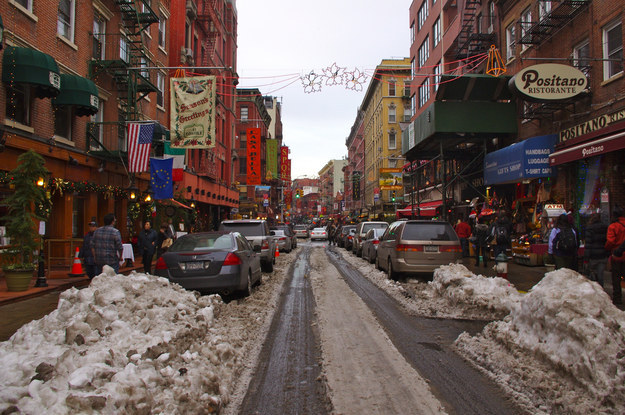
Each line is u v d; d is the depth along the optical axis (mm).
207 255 8656
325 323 7234
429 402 4070
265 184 64125
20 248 10141
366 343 6043
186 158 28812
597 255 8664
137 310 5125
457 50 22875
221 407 3990
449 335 6543
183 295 6441
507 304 7668
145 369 3924
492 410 3934
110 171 18266
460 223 16312
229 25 42094
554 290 4910
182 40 27156
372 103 60781
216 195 36188
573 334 4344
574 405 3803
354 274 14391
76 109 14961
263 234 14531
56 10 14477
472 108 18094
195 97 16641
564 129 14781
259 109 62688
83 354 3945
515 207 18594
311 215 163875
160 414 3438
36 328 4762
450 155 22391
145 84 19828
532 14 16938
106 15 18016
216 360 4824
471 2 22297
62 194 14578
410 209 30828
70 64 15414
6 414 2936
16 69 11750
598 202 13016
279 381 4719
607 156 12625
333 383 4566
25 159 10336
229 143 42125
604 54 13109
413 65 36688
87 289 5316
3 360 3938
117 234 8883
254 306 8477
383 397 4195
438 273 9406
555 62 15609
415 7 35531
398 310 8375
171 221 21812
